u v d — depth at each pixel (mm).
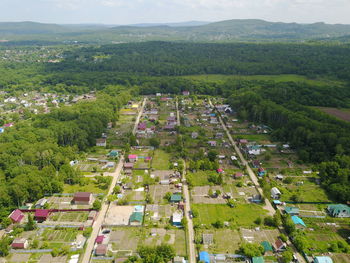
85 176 164375
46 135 196000
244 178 162750
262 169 168000
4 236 114938
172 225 122000
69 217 127250
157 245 109500
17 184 133375
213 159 183375
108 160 184500
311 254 106500
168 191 148000
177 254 105938
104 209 133750
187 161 182500
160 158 187000
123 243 111250
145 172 168750
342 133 191625
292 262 103500
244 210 133125
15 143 179250
